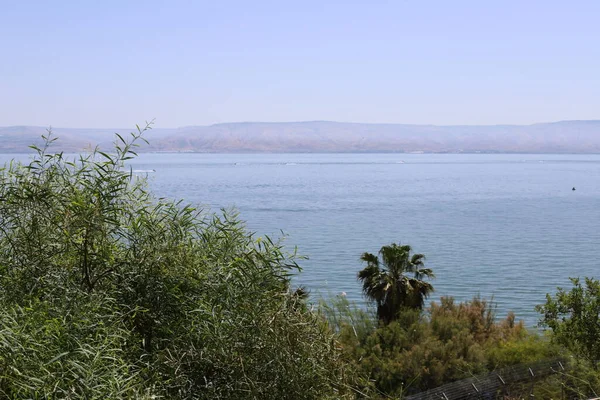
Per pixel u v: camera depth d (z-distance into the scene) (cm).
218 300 354
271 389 342
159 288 349
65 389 265
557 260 6944
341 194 17325
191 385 325
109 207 361
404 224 10388
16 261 343
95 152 376
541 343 1844
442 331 2042
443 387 1186
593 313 1223
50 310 308
